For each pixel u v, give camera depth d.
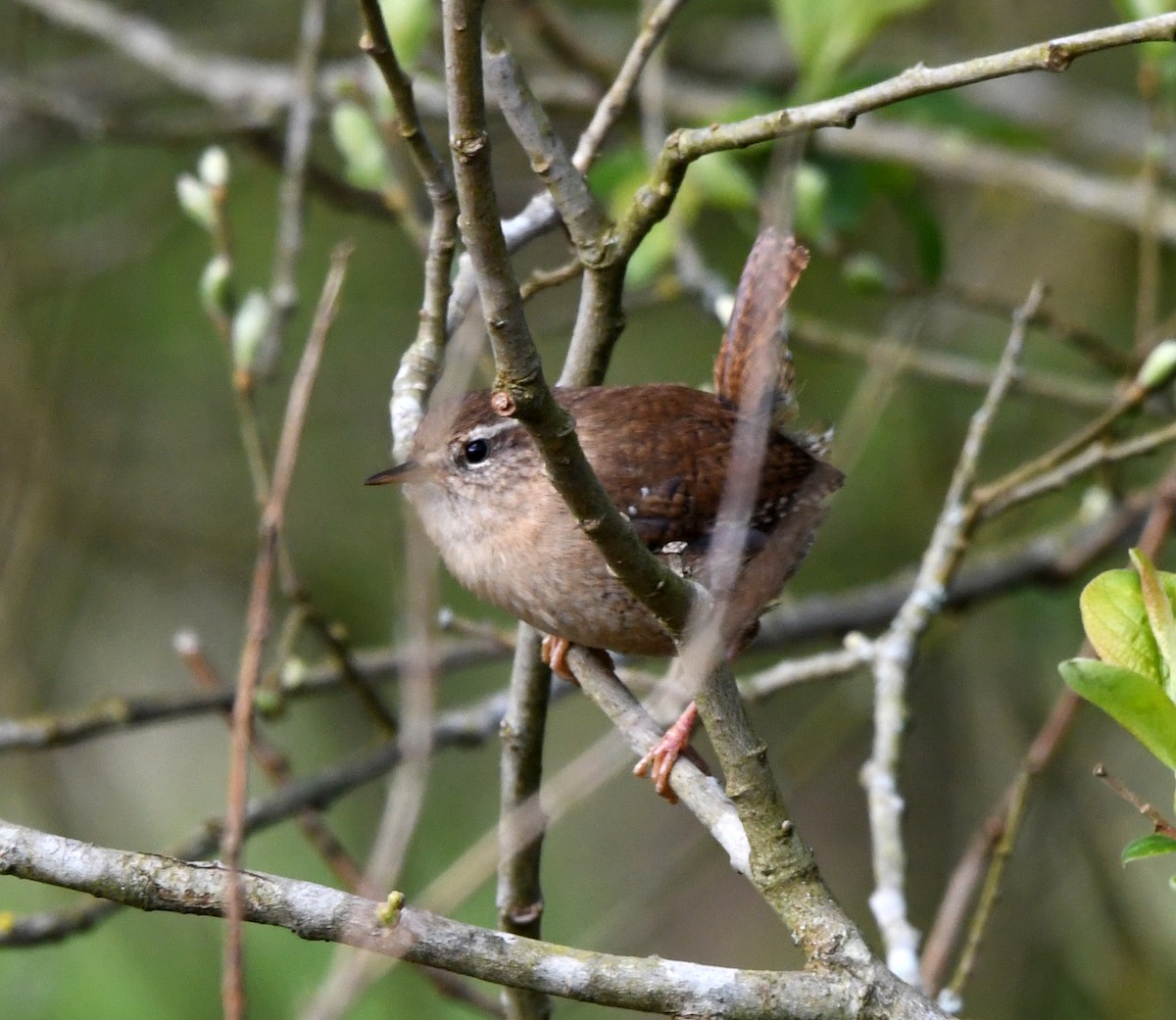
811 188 8.67
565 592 6.02
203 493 12.95
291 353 12.68
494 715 8.40
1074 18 11.90
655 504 6.50
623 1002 4.27
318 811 7.89
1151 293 8.88
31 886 11.24
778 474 6.87
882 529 12.08
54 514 11.30
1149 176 8.90
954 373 9.61
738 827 5.32
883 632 9.97
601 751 7.00
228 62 11.30
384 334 12.73
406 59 7.61
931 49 12.54
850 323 12.36
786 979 4.36
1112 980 10.45
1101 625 4.60
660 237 8.85
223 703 8.13
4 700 10.38
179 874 4.21
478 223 3.87
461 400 6.53
